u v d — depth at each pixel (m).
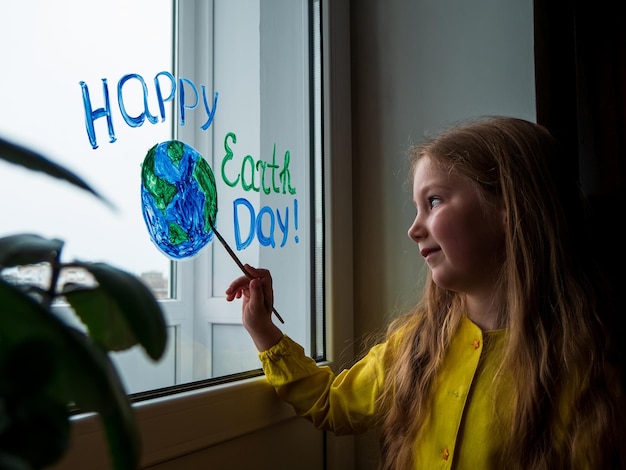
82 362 0.23
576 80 0.88
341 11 0.92
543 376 0.61
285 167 0.86
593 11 0.88
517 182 0.65
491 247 0.65
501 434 0.61
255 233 0.80
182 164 0.66
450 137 0.69
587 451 0.58
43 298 0.28
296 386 0.72
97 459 0.50
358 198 0.94
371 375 0.75
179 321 0.72
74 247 0.57
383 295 0.91
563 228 0.66
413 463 0.67
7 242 0.27
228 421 0.66
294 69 0.89
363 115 0.94
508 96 0.83
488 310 0.67
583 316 0.64
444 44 0.88
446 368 0.68
